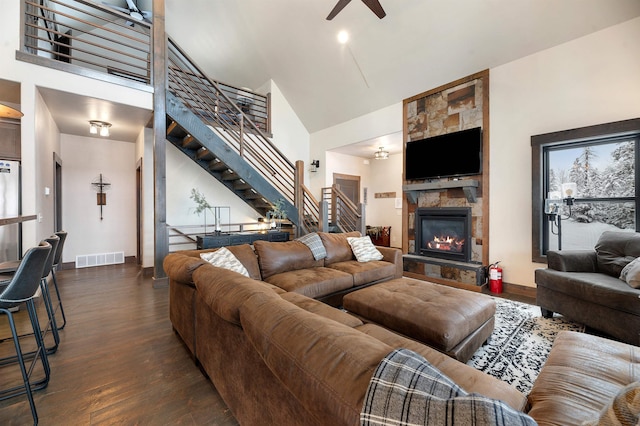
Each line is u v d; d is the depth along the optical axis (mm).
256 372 1193
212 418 1531
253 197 5871
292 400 975
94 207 5441
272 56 5789
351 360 774
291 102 6699
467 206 4234
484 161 4027
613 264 2684
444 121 4469
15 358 2043
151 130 4840
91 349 2248
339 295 3010
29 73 3184
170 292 2541
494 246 3979
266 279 2955
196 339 1955
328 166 6941
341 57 5035
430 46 4121
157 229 3936
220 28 5535
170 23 5602
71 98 3559
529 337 2463
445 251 4488
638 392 541
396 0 3824
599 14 3021
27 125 3188
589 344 1432
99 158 5504
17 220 2078
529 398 1125
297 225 5441
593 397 1033
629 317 2182
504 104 3834
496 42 3682
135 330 2600
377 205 8008
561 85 3367
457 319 1891
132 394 1718
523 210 3703
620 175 3137
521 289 3729
